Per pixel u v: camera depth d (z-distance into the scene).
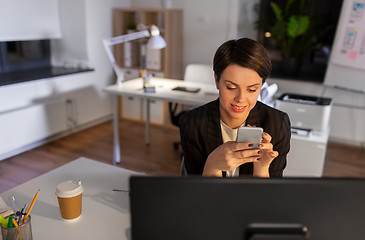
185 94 2.72
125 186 1.21
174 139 3.62
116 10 3.90
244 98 0.86
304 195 0.47
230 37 3.76
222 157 0.86
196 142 1.09
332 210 0.47
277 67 3.81
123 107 4.25
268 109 1.08
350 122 3.47
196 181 0.47
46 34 3.57
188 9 3.90
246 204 0.47
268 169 1.02
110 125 4.03
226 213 0.48
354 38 3.09
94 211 1.05
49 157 3.08
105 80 4.05
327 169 2.96
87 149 3.29
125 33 4.11
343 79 3.25
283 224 0.48
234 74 0.82
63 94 3.55
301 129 2.49
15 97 3.08
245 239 0.49
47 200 1.11
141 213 0.49
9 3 3.12
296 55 3.63
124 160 3.07
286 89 3.65
